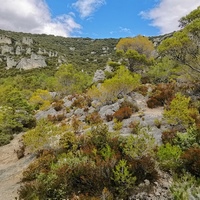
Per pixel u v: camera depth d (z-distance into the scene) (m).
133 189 5.11
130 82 17.19
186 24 17.22
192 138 7.38
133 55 29.92
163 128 10.35
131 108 14.36
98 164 5.75
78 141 9.29
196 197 4.54
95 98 18.91
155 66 26.86
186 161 5.96
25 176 7.89
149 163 5.56
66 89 32.75
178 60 16.09
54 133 10.48
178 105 9.67
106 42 182.25
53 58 129.38
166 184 5.34
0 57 120.88
